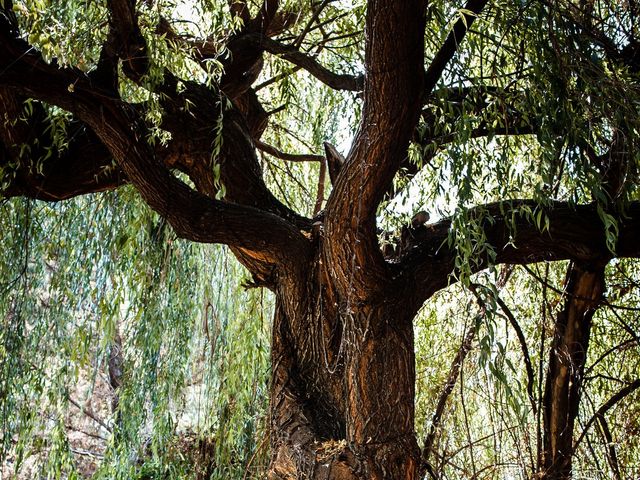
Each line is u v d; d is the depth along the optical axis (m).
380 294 3.78
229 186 4.49
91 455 8.24
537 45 3.51
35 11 3.14
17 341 4.66
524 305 5.27
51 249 4.96
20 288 4.77
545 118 3.42
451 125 3.90
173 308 5.23
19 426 4.74
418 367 5.29
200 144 4.44
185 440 5.96
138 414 5.13
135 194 4.98
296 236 4.19
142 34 3.96
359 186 3.56
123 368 5.27
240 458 5.30
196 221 3.89
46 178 4.28
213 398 5.36
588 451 4.95
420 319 5.37
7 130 4.11
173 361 5.23
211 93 4.58
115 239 4.98
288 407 4.12
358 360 3.77
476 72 4.48
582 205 4.30
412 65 3.25
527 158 4.29
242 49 4.81
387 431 3.71
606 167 3.79
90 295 5.00
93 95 3.67
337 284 3.87
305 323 4.23
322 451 3.82
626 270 5.18
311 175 6.09
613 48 3.96
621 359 5.11
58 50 3.15
